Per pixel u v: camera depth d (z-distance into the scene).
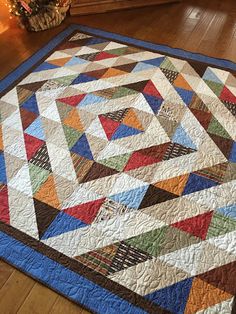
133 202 1.24
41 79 1.78
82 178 1.32
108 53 1.94
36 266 1.08
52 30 2.16
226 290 1.02
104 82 1.75
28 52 1.98
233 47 1.97
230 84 1.71
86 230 1.17
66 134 1.49
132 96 1.66
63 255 1.11
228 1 2.39
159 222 1.18
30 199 1.26
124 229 1.16
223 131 1.48
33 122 1.55
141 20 2.22
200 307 0.98
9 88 1.73
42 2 2.04
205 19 2.22
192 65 1.84
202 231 1.15
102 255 1.10
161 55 1.92
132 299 1.01
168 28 2.14
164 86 1.71
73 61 1.89
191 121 1.53
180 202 1.23
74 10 2.25
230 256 1.09
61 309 1.00
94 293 1.02
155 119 1.54
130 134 1.48
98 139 1.46
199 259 1.08
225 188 1.27
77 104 1.63
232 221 1.18
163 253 1.10
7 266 1.09
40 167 1.36
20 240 1.15
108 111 1.59
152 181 1.30
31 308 1.00
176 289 1.02
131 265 1.08
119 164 1.36
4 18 2.27
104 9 2.29
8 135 1.50
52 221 1.19
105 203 1.24
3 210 1.23
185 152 1.40
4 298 1.03
